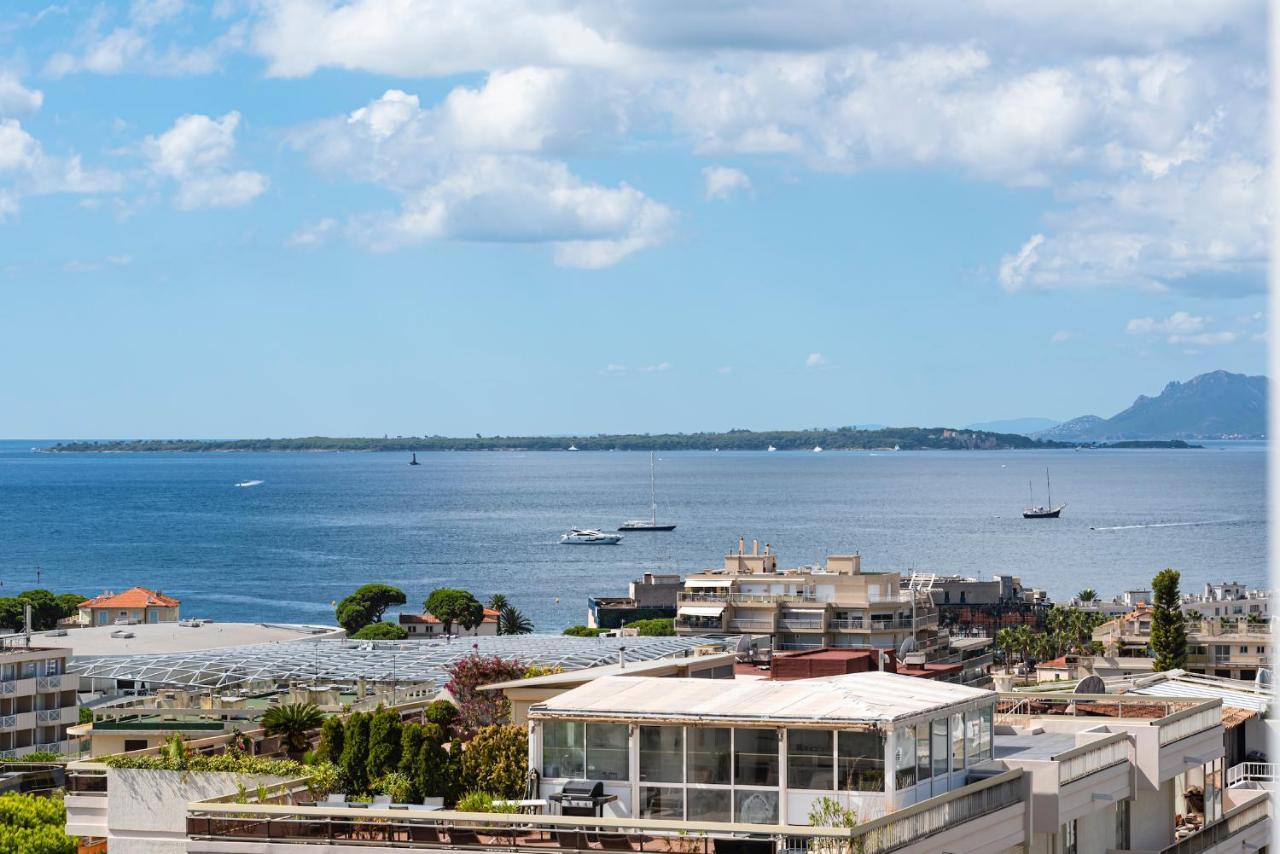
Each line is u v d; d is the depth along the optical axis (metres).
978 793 42.19
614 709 42.78
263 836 41.72
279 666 138.25
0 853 57.88
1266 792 59.78
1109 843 50.31
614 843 38.97
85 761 53.16
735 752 41.53
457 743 54.41
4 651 135.00
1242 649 190.75
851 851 36.62
